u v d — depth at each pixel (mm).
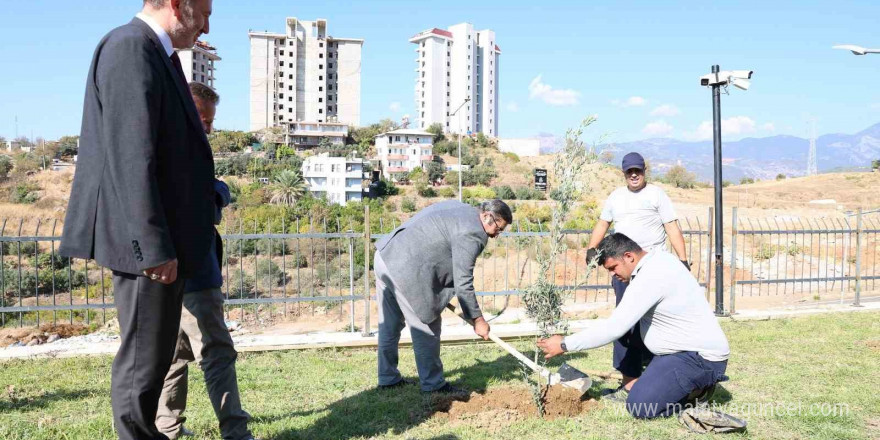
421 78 126625
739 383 5195
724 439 3912
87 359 6180
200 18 2701
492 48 131500
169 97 2557
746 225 27406
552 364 6023
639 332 4781
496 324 8102
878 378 5340
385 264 4633
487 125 132625
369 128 109188
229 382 3434
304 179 67562
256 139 97375
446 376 5551
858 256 9672
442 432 3975
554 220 4543
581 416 4328
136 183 2340
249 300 7375
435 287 4613
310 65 115312
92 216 2475
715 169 8477
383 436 3904
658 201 5328
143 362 2600
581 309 9273
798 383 5188
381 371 5023
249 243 20016
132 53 2395
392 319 4914
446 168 87000
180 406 3738
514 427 4062
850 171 81938
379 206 54625
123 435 2633
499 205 4375
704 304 4207
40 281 16844
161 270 2438
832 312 8875
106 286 16719
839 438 3930
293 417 4305
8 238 7230
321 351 6766
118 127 2346
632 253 4250
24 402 4695
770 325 7895
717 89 8406
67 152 78312
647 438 3910
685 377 4141
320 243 20203
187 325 3354
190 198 2660
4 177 59750
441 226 4449
